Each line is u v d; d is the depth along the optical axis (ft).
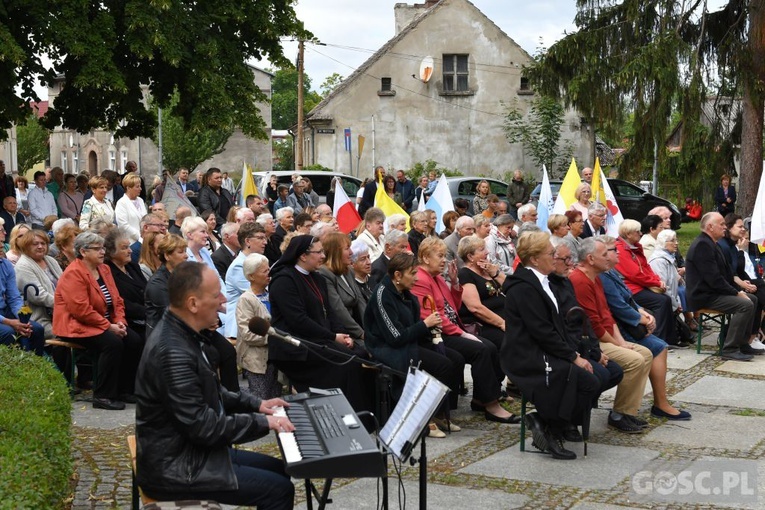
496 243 35.06
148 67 66.33
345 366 23.50
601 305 25.22
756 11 70.79
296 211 60.13
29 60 61.36
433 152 128.06
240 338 24.86
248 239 27.89
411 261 23.41
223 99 64.64
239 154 170.30
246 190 54.95
